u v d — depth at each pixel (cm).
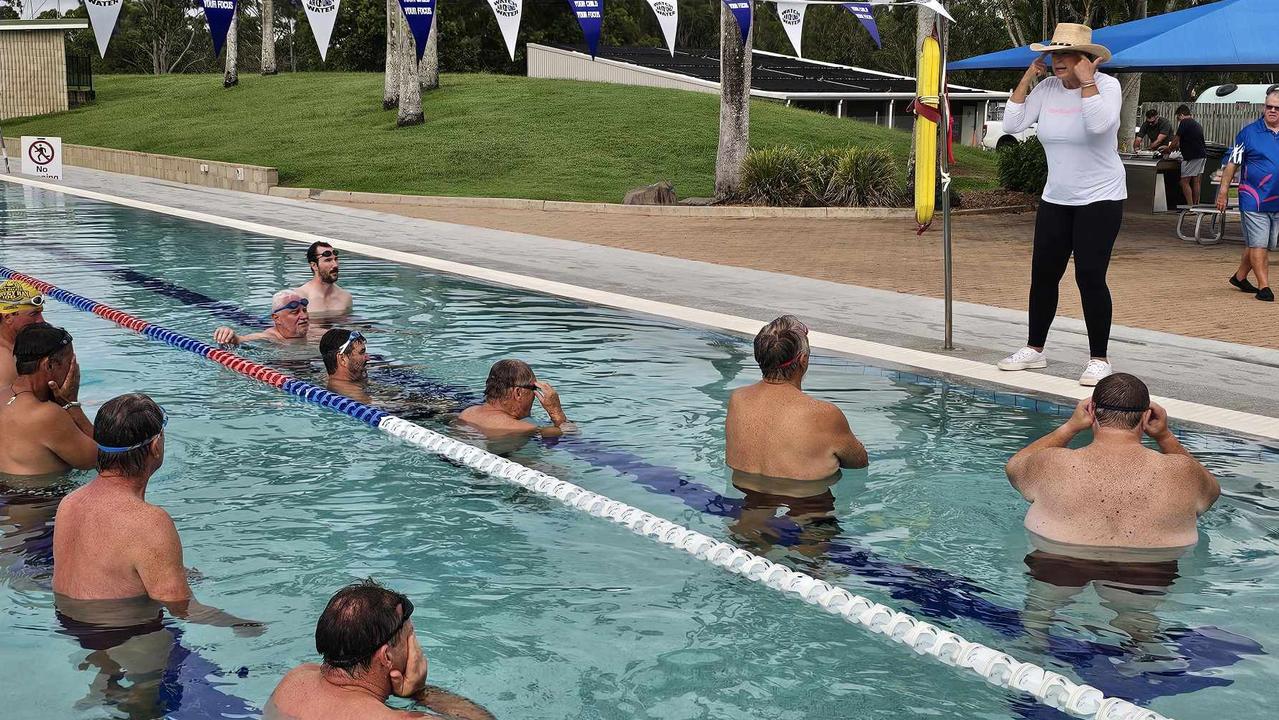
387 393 720
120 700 340
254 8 7019
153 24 7212
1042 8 3362
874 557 461
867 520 502
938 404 700
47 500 515
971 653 372
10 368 609
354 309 1012
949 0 1883
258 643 379
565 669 365
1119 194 731
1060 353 838
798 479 553
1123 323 977
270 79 4434
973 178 2778
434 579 439
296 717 303
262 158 2989
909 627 392
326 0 1061
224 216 1844
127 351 854
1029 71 761
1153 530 467
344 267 1276
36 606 405
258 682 352
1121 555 460
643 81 3997
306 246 1473
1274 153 1073
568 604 417
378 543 475
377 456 599
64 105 4219
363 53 5675
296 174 2728
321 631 309
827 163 2236
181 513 507
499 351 843
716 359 820
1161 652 378
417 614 405
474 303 1048
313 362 807
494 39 5831
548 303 1051
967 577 440
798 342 564
